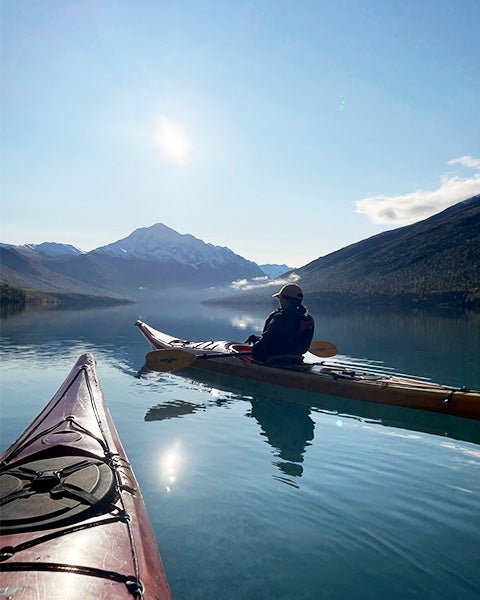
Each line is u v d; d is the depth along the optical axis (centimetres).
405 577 140
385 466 226
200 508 182
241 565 145
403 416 318
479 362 547
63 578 94
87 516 120
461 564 146
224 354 444
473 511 181
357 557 150
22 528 111
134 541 116
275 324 414
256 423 300
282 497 191
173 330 964
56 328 964
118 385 414
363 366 519
